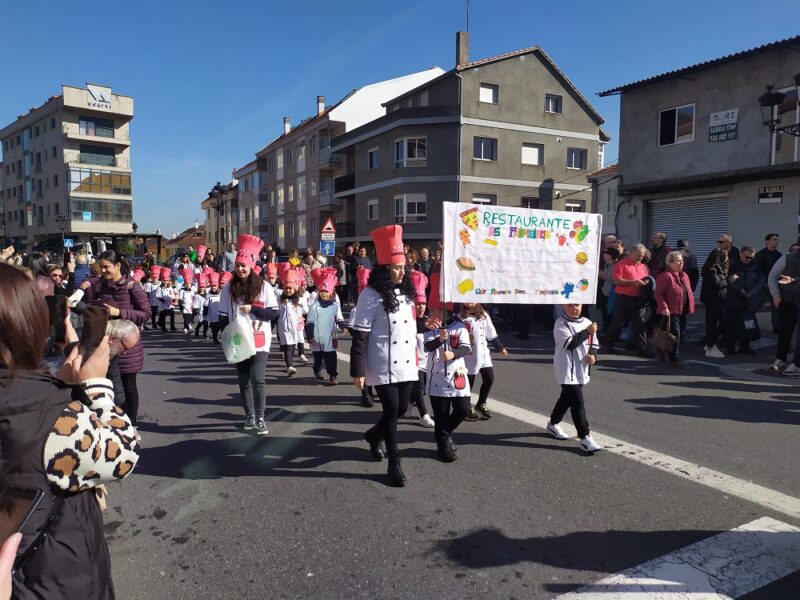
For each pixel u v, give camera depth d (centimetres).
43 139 5525
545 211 505
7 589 137
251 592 300
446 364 478
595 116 3281
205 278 1344
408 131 3066
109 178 5359
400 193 3139
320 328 788
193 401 708
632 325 981
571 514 385
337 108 4034
